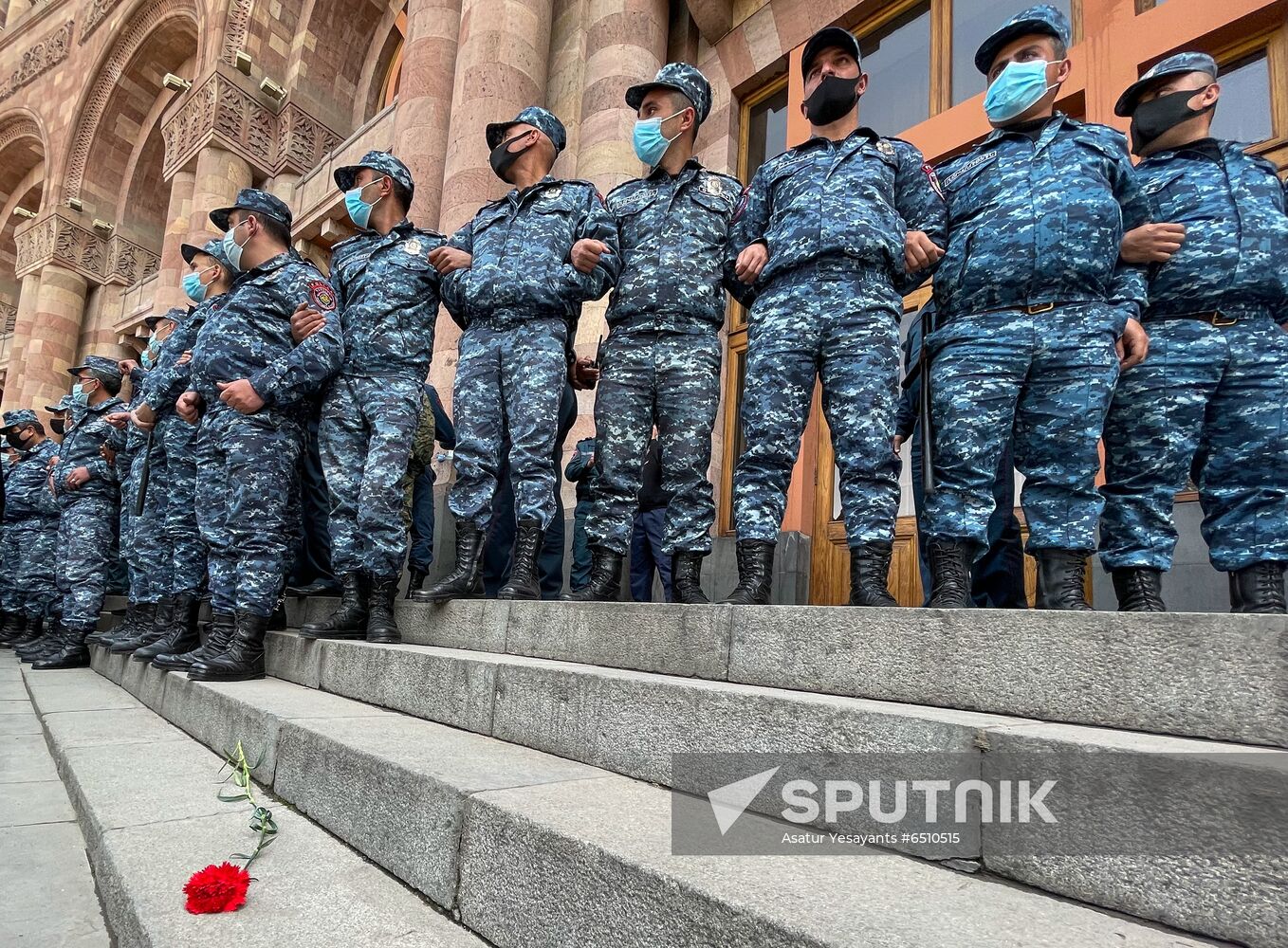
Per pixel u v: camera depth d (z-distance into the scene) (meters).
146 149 17.11
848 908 1.04
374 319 3.64
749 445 2.66
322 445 3.61
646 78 6.79
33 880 2.02
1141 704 1.28
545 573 4.38
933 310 3.03
